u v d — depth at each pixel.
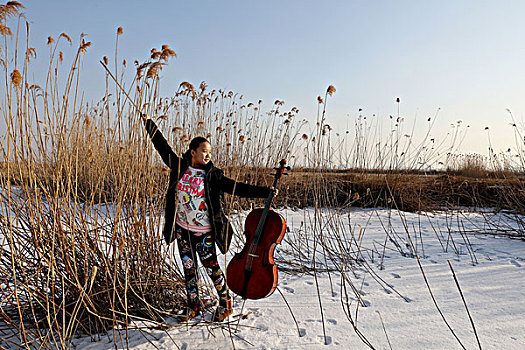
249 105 8.05
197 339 2.64
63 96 2.62
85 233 2.81
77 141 2.74
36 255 2.85
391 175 8.95
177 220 2.96
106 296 2.82
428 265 4.34
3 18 2.29
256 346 2.54
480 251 4.91
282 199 8.12
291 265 4.43
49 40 2.58
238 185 2.95
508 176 7.85
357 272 4.17
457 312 3.01
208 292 3.35
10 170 2.53
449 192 9.21
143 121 3.07
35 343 2.53
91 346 2.53
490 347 2.45
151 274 3.11
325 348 2.50
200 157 2.92
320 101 4.56
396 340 2.58
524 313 2.95
